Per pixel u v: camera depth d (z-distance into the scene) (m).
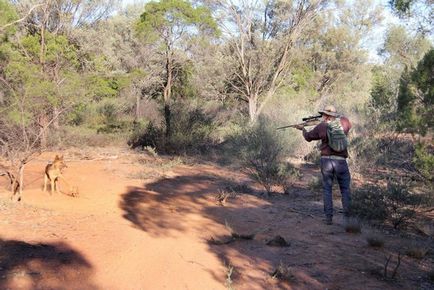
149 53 28.31
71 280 4.60
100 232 6.20
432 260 5.73
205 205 8.62
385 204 7.63
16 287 4.27
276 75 27.55
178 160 14.45
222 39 28.31
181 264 5.26
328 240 6.47
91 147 17.27
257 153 11.12
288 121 16.38
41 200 7.96
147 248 5.69
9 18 13.15
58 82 11.28
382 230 7.14
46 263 4.87
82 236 5.95
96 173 11.65
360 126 15.16
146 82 27.11
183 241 6.17
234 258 5.60
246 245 6.15
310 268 5.31
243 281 4.88
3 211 6.79
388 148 14.09
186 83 28.66
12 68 9.55
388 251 6.03
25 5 17.14
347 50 39.09
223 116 23.03
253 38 28.17
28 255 5.04
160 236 6.34
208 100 27.95
